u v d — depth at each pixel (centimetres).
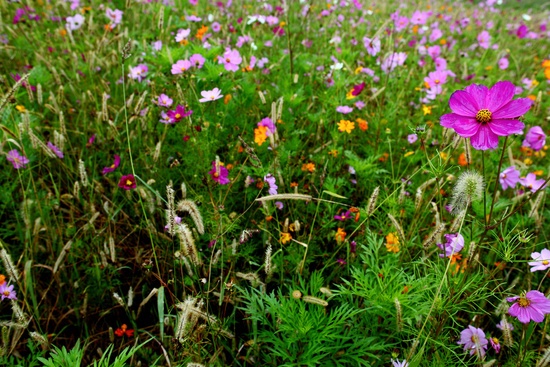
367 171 294
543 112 460
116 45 460
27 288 229
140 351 221
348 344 187
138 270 259
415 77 500
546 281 253
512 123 146
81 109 348
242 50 464
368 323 204
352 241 252
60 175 290
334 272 241
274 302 193
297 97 345
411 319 197
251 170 288
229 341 215
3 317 231
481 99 150
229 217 243
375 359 195
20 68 410
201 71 336
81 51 441
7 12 558
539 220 244
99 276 234
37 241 244
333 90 363
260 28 559
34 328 226
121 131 324
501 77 500
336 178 302
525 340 186
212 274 239
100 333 229
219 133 315
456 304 184
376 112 383
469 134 150
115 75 396
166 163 308
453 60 573
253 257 246
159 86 371
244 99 341
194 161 280
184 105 300
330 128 354
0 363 184
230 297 210
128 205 291
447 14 1014
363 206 291
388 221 266
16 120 288
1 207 274
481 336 195
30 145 285
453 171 337
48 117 356
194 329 183
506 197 325
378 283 205
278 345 195
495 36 826
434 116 419
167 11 522
